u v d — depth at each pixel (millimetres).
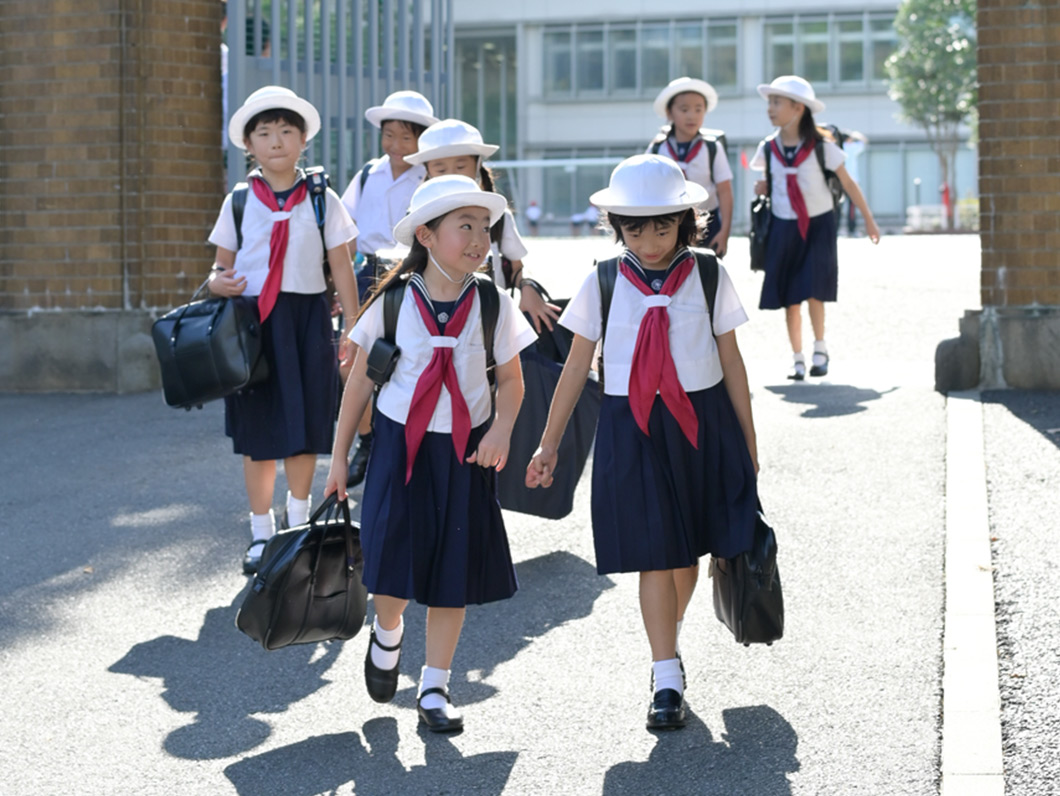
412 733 4168
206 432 8273
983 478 6285
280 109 5676
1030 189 8289
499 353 4230
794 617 4906
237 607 5344
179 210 9719
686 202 4043
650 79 51000
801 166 9203
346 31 10273
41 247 9742
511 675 4586
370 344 4211
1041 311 8312
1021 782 3572
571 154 51844
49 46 9633
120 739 4168
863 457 6902
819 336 9398
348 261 5820
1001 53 8305
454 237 4074
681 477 4102
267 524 5855
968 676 4234
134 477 7250
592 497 4184
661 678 4133
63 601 5410
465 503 4133
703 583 5422
